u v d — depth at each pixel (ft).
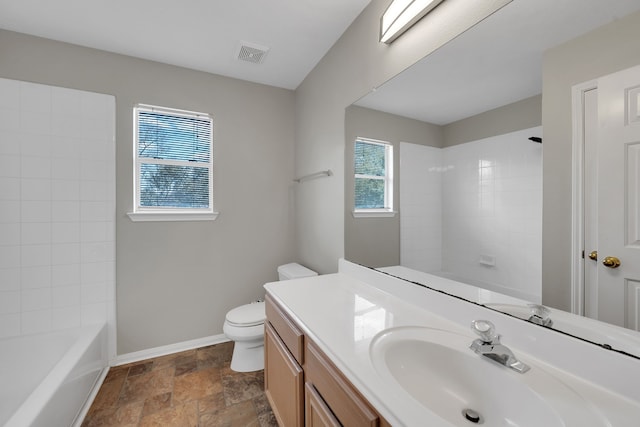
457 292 3.67
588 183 2.40
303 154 8.39
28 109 6.10
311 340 3.46
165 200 7.54
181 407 5.49
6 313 5.99
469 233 3.52
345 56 6.12
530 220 2.86
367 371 2.52
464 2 3.48
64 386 4.62
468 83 3.48
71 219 6.45
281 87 8.90
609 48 2.23
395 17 4.45
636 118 2.10
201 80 7.80
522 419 2.28
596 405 2.08
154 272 7.32
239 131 8.31
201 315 7.88
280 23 5.87
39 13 5.50
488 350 2.67
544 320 2.74
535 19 2.76
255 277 8.57
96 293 6.67
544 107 2.70
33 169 6.14
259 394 5.89
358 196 5.71
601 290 2.34
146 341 7.25
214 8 5.41
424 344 3.07
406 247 4.52
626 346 2.19
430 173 4.05
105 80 6.77
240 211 8.34
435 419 1.98
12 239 6.01
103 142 6.71
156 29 6.02
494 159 3.21
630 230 2.15
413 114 4.33
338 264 6.38
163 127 7.50
